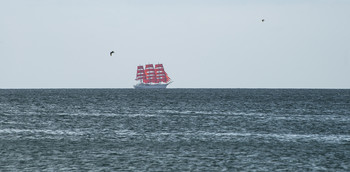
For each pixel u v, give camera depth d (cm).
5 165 14425
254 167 14562
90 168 14150
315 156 16500
